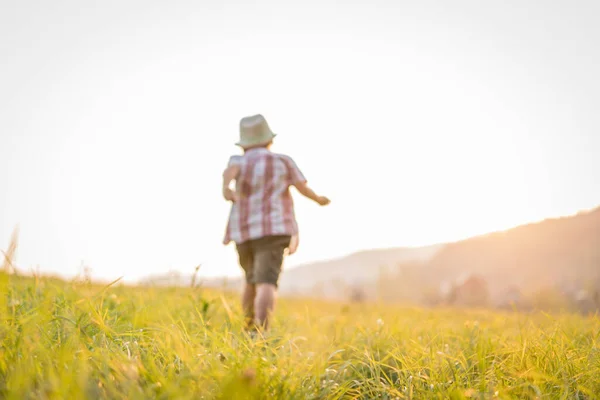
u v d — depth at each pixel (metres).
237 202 4.31
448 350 2.61
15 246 1.83
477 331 3.11
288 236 4.19
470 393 1.83
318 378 2.04
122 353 1.82
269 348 2.27
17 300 2.55
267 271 4.03
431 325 3.65
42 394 1.39
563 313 3.41
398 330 3.35
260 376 1.78
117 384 1.56
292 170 4.40
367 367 2.63
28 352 1.64
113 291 3.40
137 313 2.74
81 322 2.16
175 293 3.89
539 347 2.38
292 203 4.41
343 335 3.49
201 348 2.03
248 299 4.21
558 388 2.04
